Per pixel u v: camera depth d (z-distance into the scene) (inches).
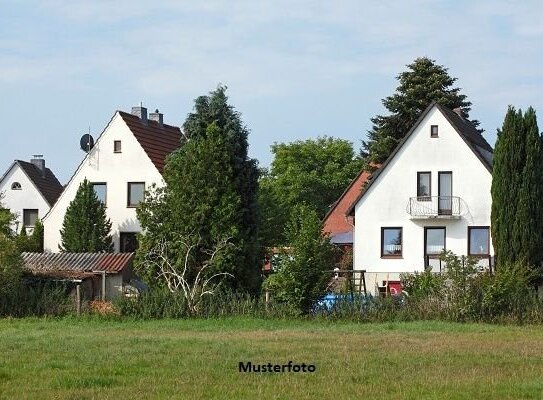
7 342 1166.3
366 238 2306.8
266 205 2527.1
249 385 783.7
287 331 1381.6
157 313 1624.0
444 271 1653.5
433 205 2265.0
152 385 782.5
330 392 745.6
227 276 1827.0
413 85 3029.0
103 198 2524.6
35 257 2133.4
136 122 2593.5
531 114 1935.3
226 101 2014.0
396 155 2304.4
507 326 1499.8
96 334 1312.7
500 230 1931.6
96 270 2057.1
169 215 1854.1
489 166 2241.6
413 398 721.6
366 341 1189.7
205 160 1873.8
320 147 3981.3
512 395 740.0
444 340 1210.6
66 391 751.7
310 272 1601.9
